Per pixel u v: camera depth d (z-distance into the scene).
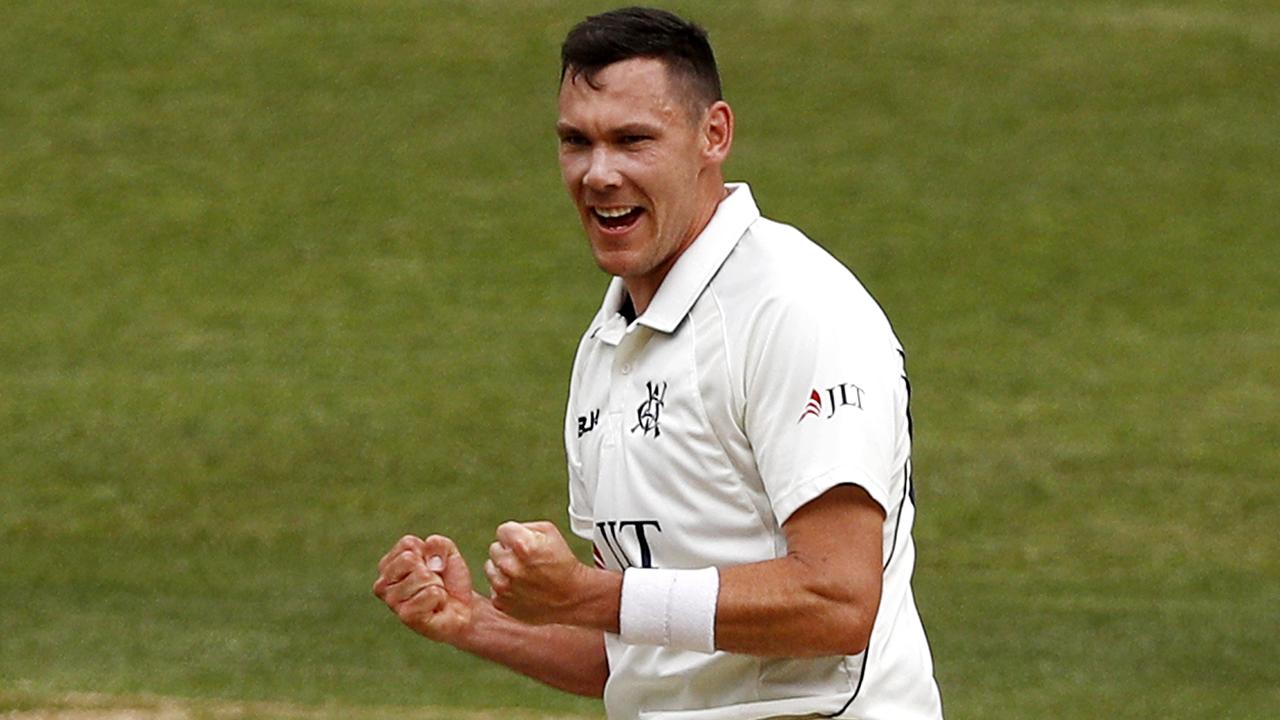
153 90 85.50
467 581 13.62
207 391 57.72
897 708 13.00
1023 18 95.50
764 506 12.64
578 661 14.35
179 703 32.84
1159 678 36.69
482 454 53.25
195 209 74.69
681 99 12.59
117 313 65.00
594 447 13.32
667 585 11.97
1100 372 60.47
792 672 12.89
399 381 58.94
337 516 48.84
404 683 35.56
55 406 56.34
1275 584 44.34
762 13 94.94
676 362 12.73
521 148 81.00
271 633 39.28
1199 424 55.88
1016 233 73.50
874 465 12.09
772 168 79.62
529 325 64.31
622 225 12.62
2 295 66.44
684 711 13.23
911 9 96.06
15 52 88.56
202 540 47.03
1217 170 79.88
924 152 81.44
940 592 43.53
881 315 12.76
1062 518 49.03
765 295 12.48
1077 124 84.31
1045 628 40.53
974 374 60.22
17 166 78.06
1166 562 46.03
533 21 93.94
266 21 92.88
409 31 92.38
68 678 34.78
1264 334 64.06
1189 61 90.88
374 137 81.62
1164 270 70.12
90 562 45.16
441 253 71.00
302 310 65.56
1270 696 35.47
